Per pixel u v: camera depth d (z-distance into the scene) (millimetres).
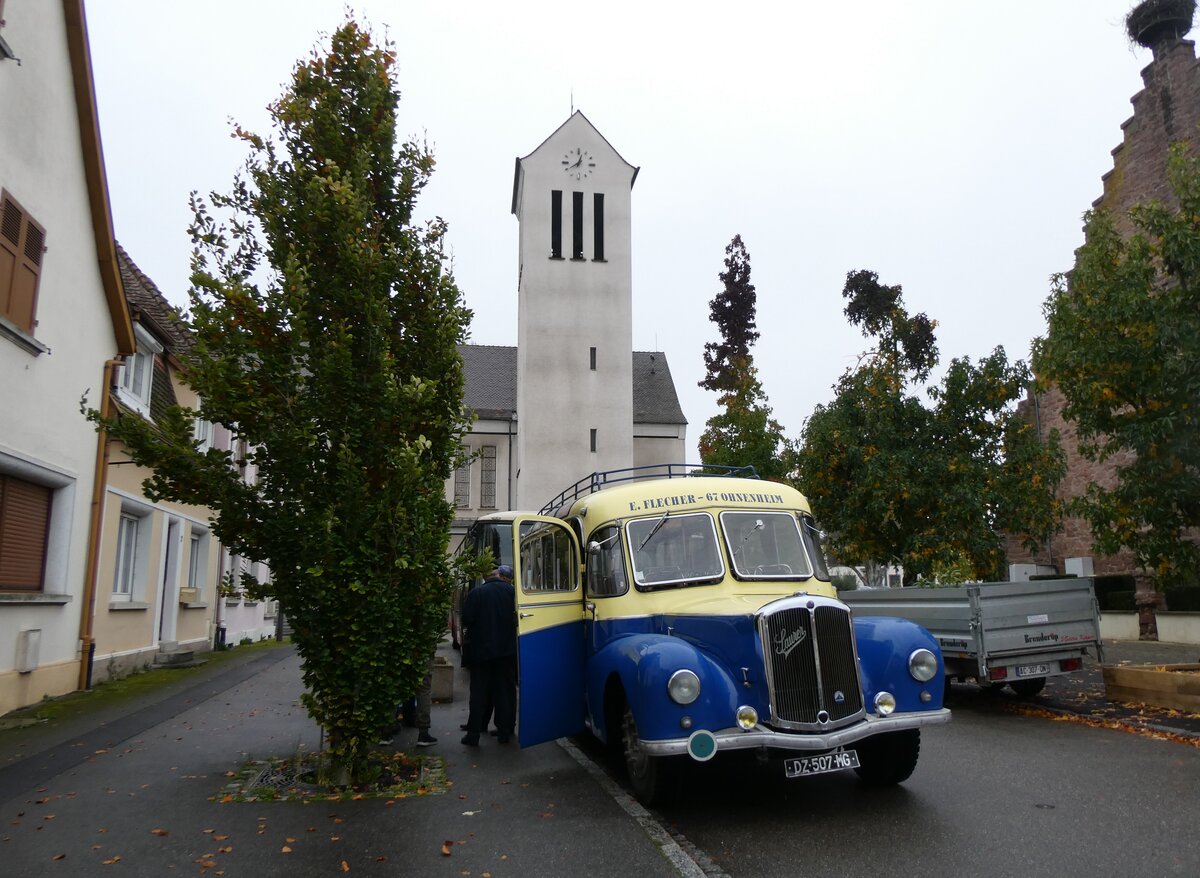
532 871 5234
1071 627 11141
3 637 10797
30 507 11820
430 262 8070
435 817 6414
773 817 6312
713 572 7523
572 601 8227
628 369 40375
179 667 16953
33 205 11398
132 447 7215
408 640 7355
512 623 9312
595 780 7566
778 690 6168
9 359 10781
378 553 7258
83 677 13094
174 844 5801
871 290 17531
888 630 6836
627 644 6781
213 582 22016
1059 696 11883
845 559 16938
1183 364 10031
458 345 8234
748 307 38781
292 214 7633
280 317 7367
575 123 42125
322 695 7320
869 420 16297
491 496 46781
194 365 7539
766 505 8008
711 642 6645
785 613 6301
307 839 5895
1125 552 22953
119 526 15328
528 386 39719
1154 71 22984
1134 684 10766
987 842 5602
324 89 8148
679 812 6504
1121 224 23688
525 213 41188
